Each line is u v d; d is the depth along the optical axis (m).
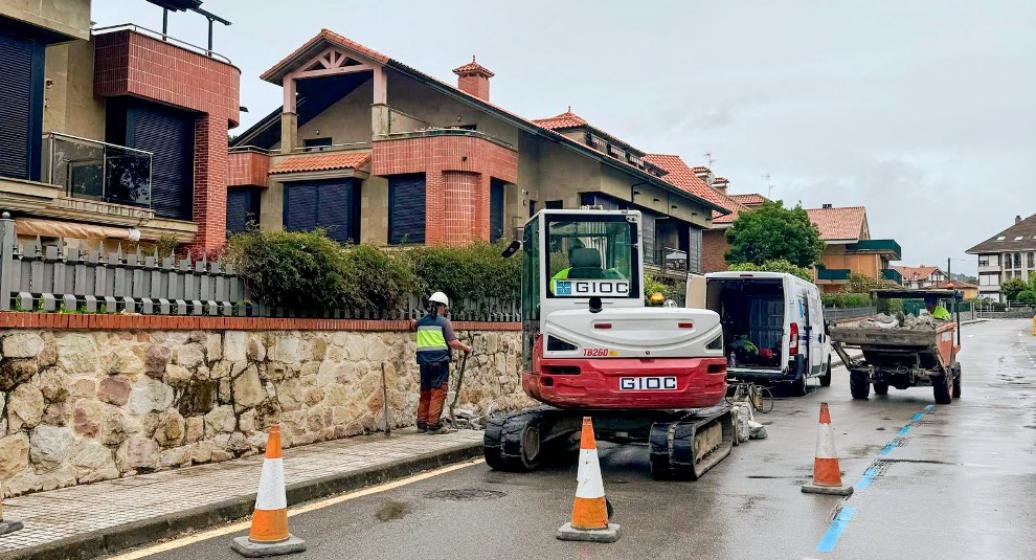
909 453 11.14
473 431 12.42
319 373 11.08
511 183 29.81
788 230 47.78
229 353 9.70
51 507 7.03
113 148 18.58
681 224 42.47
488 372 15.62
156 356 8.80
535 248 10.73
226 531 6.81
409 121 30.06
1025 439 12.57
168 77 19.62
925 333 17.83
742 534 6.68
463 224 27.31
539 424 10.07
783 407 17.81
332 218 28.52
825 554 6.09
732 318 20.80
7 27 15.71
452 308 14.69
